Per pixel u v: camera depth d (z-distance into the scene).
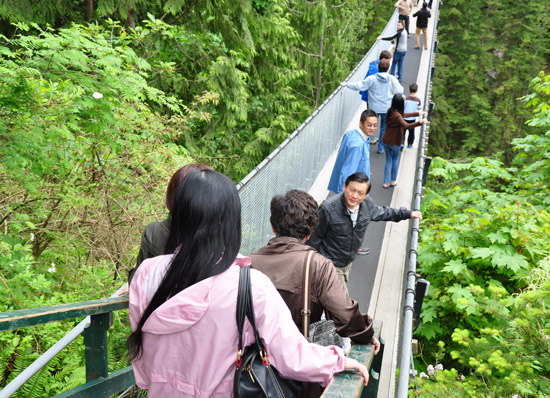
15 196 5.63
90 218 5.94
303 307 1.98
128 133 5.86
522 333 4.41
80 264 5.66
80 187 5.93
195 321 1.23
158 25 6.86
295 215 2.13
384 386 4.27
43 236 5.85
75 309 1.60
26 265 4.72
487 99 41.09
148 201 6.05
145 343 1.31
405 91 12.88
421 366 7.23
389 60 8.20
